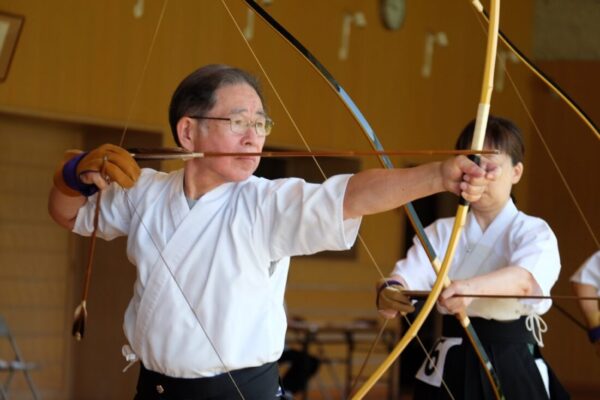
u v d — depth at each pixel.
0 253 13.42
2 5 12.48
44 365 13.69
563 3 19.31
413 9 17.59
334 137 16.44
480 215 5.20
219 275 3.47
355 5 16.67
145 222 3.62
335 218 3.28
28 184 13.57
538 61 19.42
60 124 13.51
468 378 5.02
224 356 3.45
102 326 13.68
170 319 3.49
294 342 13.36
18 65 12.64
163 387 3.54
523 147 5.13
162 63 13.91
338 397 15.59
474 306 4.99
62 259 13.86
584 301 6.38
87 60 13.23
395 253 17.47
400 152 3.14
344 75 16.55
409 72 17.56
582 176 19.27
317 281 16.36
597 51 19.27
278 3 15.54
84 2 13.19
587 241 19.22
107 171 3.41
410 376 17.67
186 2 14.19
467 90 18.48
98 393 13.68
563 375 19.08
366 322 13.93
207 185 3.57
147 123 13.77
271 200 3.44
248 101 3.55
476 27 18.56
